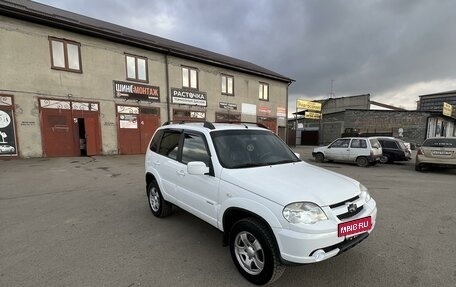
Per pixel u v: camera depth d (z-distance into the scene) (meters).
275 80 24.91
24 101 12.59
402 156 13.58
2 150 12.16
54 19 12.94
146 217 4.84
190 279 2.88
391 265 3.17
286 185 2.77
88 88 14.45
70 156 13.95
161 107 17.42
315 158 15.03
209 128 3.87
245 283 2.82
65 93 13.73
